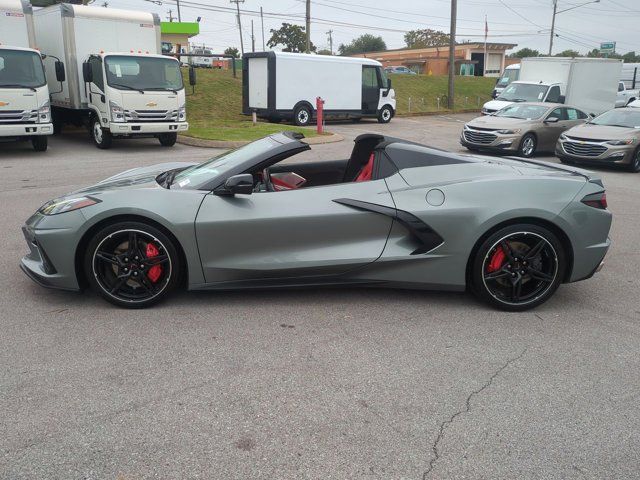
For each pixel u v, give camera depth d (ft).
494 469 8.24
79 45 46.03
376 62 75.41
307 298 14.65
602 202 14.23
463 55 202.90
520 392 10.39
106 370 10.69
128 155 42.91
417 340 12.44
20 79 40.83
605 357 11.91
